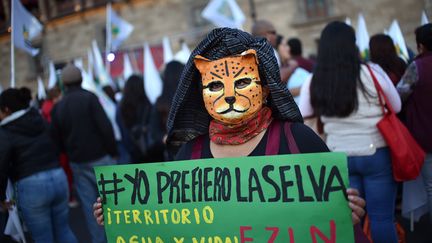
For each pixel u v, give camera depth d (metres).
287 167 1.50
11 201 3.38
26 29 4.97
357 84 2.59
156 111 4.42
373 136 2.59
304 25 18.56
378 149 2.60
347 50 2.63
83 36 23.64
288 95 1.61
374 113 2.59
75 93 4.20
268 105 1.71
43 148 3.50
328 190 1.45
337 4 18.06
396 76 3.35
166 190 1.65
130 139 4.93
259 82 1.58
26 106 3.47
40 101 7.55
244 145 1.63
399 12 17.14
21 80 25.41
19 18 4.81
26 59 25.14
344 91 2.58
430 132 2.89
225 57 1.61
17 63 25.45
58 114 4.21
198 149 1.75
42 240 3.46
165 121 4.38
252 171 1.54
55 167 3.59
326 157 1.45
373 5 17.55
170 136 1.84
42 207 3.45
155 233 1.66
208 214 1.58
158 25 21.36
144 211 1.67
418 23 16.84
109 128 4.17
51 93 6.60
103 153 4.20
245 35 1.62
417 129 2.93
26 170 3.38
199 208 1.60
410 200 3.11
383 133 2.55
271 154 1.59
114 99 6.88
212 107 1.59
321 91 2.66
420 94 2.91
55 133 4.28
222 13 7.21
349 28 2.69
